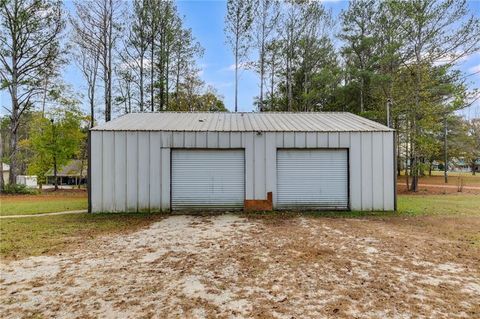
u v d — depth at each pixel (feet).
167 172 33.40
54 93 65.67
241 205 34.24
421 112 58.54
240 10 86.74
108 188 32.86
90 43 71.56
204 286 12.80
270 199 33.83
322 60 89.40
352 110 84.17
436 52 56.03
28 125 78.69
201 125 36.65
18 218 29.40
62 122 65.16
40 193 60.18
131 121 38.65
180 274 14.16
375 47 74.64
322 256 16.96
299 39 88.63
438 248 18.56
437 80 57.00
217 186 34.17
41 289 12.46
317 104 93.56
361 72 72.18
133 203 33.06
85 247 18.84
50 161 67.00
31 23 62.75
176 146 33.42
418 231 23.32
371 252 17.71
